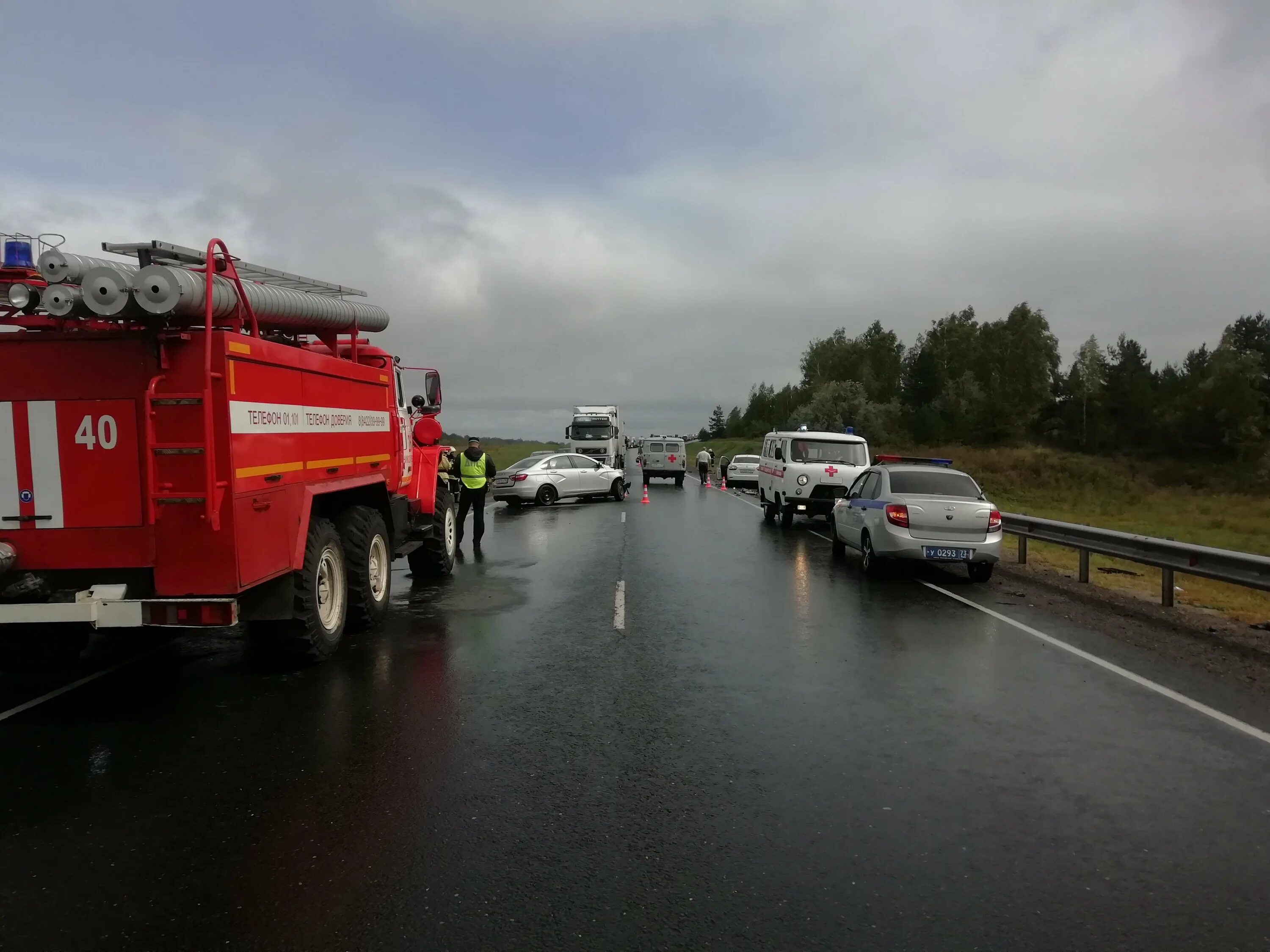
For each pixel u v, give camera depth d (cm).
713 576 1220
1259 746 524
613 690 646
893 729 556
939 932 319
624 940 313
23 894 350
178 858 381
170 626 589
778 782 465
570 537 1753
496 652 771
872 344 9944
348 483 822
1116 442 6694
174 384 582
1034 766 490
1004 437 7306
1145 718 579
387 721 575
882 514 1180
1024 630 865
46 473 590
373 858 379
